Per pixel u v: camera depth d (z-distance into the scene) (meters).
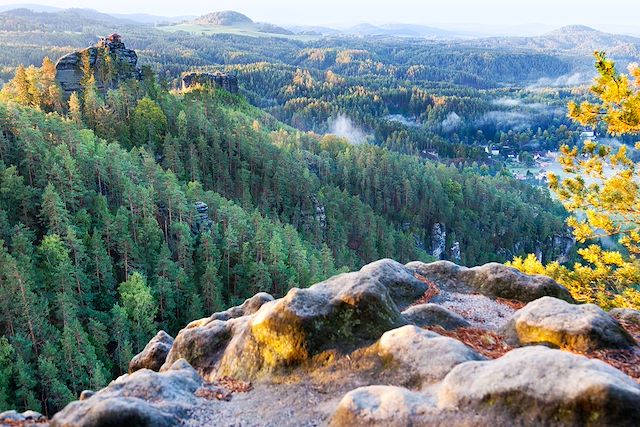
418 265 27.58
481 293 24.97
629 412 10.88
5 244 67.31
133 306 66.81
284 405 15.52
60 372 56.69
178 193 86.31
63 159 79.06
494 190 180.00
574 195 25.48
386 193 155.75
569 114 23.50
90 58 146.25
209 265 76.25
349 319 18.03
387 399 13.23
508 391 12.16
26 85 124.62
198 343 21.59
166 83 161.38
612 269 26.16
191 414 15.23
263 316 18.59
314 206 127.00
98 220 76.69
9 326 58.75
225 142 132.12
